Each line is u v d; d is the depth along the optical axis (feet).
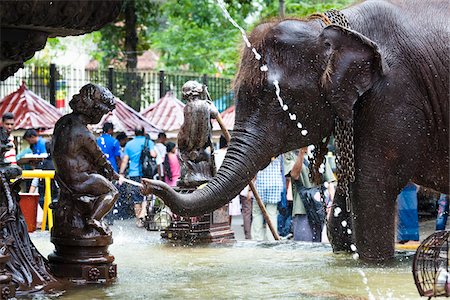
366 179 24.63
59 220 19.34
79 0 18.33
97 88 19.33
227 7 90.53
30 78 74.54
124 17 89.40
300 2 88.99
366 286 20.03
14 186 18.70
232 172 23.82
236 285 20.17
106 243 19.43
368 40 24.06
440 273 15.60
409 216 35.40
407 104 24.64
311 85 24.36
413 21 25.35
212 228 29.89
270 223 31.76
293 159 38.19
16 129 60.03
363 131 24.75
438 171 25.66
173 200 22.65
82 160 19.24
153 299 17.90
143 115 70.08
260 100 24.39
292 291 19.27
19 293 17.62
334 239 26.81
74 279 19.11
